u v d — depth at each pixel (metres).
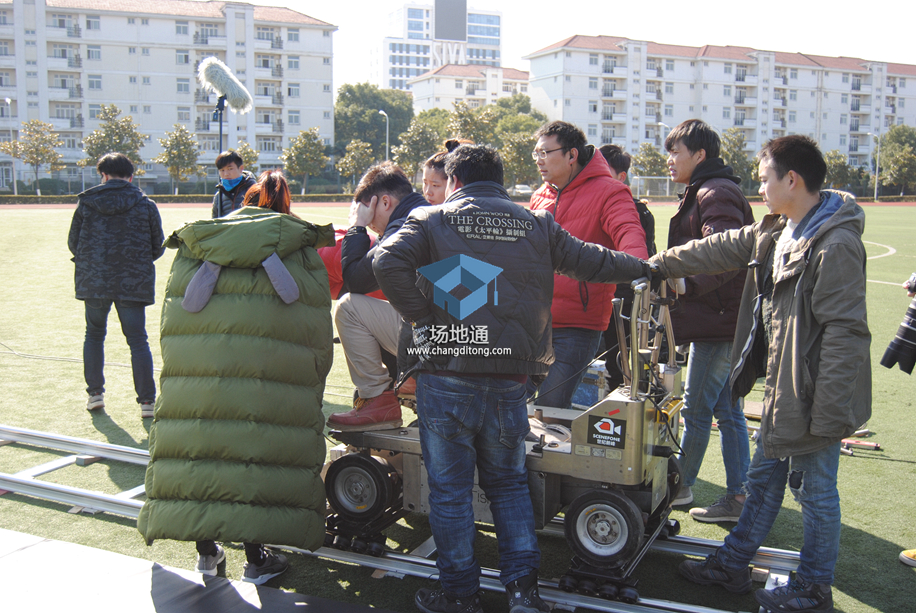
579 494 3.07
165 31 66.62
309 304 2.94
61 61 63.50
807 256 2.57
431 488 2.74
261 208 3.04
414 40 173.75
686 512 3.92
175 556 3.32
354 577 3.14
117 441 4.83
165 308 2.92
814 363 2.60
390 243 2.58
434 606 2.78
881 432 5.13
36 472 4.21
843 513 3.80
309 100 73.75
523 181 68.38
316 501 2.92
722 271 3.03
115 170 5.14
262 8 72.94
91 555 3.20
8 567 3.09
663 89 87.00
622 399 2.78
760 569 3.17
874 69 94.69
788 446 2.66
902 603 2.95
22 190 56.62
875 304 10.55
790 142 2.64
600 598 2.88
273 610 2.81
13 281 11.62
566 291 3.58
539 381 2.90
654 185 63.72
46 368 6.66
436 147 67.06
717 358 3.70
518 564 2.65
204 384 2.79
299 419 2.87
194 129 68.75
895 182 75.12
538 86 88.69
